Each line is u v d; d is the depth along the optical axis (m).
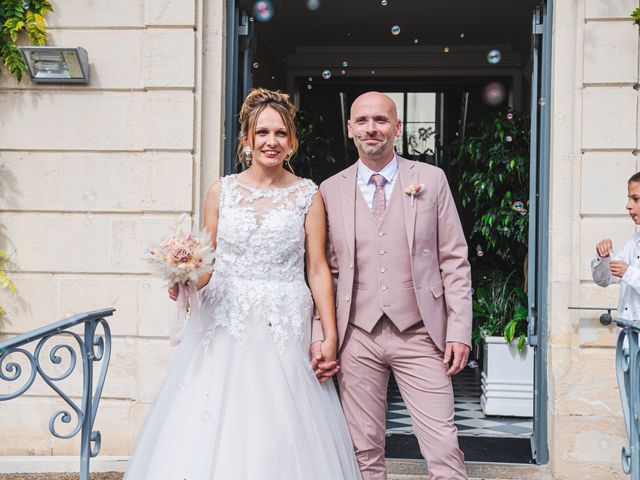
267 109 2.68
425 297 2.62
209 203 2.78
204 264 2.52
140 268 3.92
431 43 7.48
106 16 3.93
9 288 3.97
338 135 8.15
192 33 3.87
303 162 6.33
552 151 3.81
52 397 3.99
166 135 3.88
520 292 5.38
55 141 3.96
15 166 3.98
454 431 2.61
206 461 2.35
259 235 2.65
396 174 2.71
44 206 3.96
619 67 3.69
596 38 3.71
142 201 3.91
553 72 3.81
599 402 3.69
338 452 2.60
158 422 2.56
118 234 3.93
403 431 4.71
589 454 3.69
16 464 3.85
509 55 7.57
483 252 6.05
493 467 3.83
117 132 3.94
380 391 2.71
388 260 2.63
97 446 3.16
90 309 3.94
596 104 3.71
